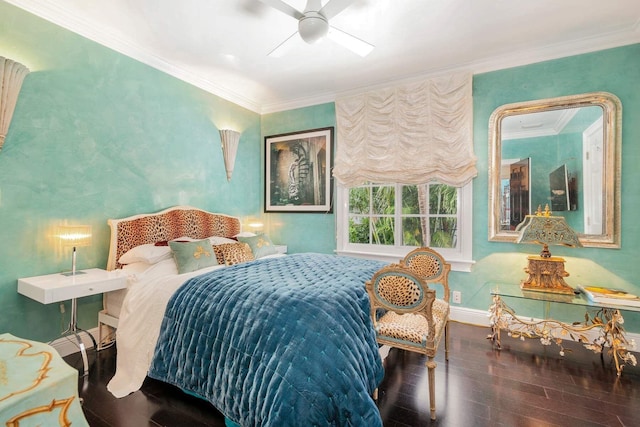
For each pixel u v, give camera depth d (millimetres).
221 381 1670
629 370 2320
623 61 2713
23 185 2305
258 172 4648
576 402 1929
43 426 1105
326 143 4172
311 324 1592
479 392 2035
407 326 1953
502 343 2812
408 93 3562
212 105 3889
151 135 3195
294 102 4387
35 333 2381
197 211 3551
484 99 3242
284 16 2498
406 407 1877
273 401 1414
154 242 3061
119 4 2357
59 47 2479
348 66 3338
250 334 1653
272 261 2799
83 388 2082
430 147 3430
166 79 3338
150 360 2064
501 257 3184
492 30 2668
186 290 2102
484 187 3248
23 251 2312
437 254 2656
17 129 2266
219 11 2436
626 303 2311
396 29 2650
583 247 2844
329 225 4168
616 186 2723
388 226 3844
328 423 1372
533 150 3051
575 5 2340
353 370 1506
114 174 2877
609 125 2750
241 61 3256
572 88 2885
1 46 2174
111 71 2838
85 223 2670
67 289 2121
